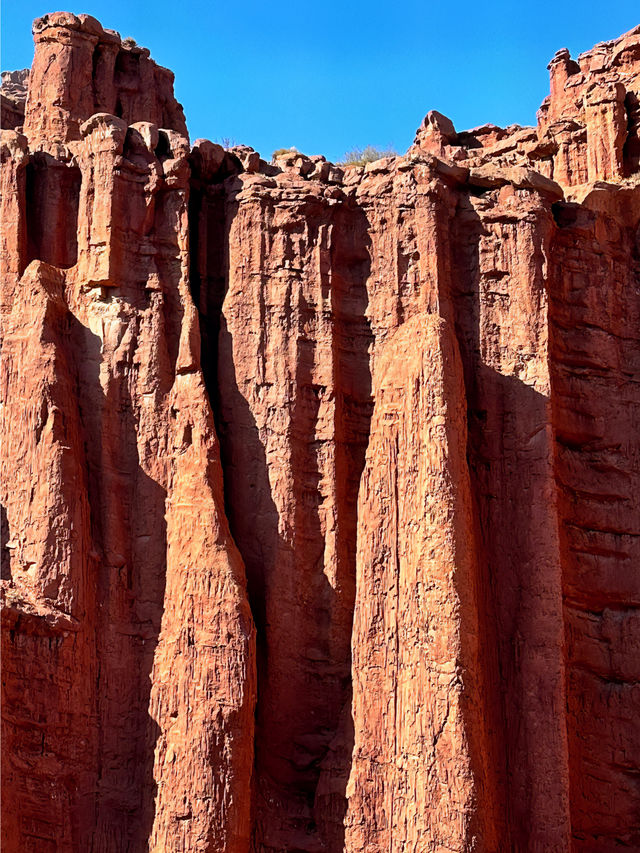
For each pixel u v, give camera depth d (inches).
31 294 899.4
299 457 906.7
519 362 924.0
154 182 925.8
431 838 816.3
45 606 849.5
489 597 898.7
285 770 878.4
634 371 978.7
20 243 923.4
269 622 883.4
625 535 951.6
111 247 908.6
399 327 922.7
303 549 896.3
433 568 847.1
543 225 944.3
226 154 979.9
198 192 960.3
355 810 845.2
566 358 960.9
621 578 944.3
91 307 913.5
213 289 954.1
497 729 883.4
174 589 858.1
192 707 835.4
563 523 939.3
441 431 864.9
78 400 898.1
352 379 932.6
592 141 1037.2
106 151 921.5
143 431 895.7
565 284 968.9
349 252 951.0
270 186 946.7
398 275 936.3
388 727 850.8
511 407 918.4
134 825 847.1
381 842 839.7
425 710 833.5
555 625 884.6
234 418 916.0
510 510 907.4
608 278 980.6
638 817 914.1
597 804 914.1
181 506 868.6
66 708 845.2
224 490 908.0
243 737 832.3
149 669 868.6
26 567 861.8
